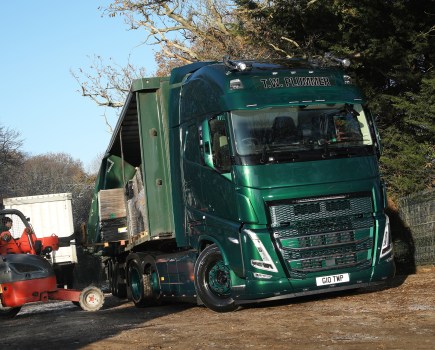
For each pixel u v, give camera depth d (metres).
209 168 11.57
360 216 11.38
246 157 10.95
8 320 14.99
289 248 10.93
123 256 18.69
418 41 18.27
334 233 11.18
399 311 9.71
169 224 13.38
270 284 10.88
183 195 12.52
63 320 13.49
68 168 87.31
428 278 13.57
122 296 19.06
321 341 7.88
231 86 11.20
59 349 9.14
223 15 25.03
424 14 18.98
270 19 22.14
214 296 11.85
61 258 26.66
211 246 11.83
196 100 11.89
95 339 9.73
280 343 7.98
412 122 16.95
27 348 9.55
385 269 11.50
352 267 11.26
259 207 10.88
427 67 19.25
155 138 13.52
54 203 27.14
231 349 7.89
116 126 16.09
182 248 13.64
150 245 15.24
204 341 8.62
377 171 11.60
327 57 12.27
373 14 18.73
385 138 18.16
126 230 17.61
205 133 11.42
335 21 20.67
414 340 7.48
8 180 53.25
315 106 11.35
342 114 11.51
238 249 11.05
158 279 14.18
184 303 15.24
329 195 11.16
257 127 11.08
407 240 16.50
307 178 11.07
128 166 17.84
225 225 11.30
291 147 11.10
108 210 17.72
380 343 7.45
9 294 14.52
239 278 11.20
